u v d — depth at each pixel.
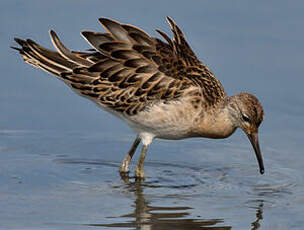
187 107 13.85
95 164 15.45
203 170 15.14
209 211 12.23
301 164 15.25
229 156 16.09
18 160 15.37
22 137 16.92
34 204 12.38
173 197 13.08
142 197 13.00
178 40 14.77
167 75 13.97
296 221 11.78
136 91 14.02
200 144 17.06
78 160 15.63
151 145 17.03
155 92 13.89
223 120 14.36
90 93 14.37
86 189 13.48
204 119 14.09
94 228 11.23
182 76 14.07
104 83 14.19
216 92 14.32
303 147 16.22
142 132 14.64
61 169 14.88
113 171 15.01
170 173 14.91
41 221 11.48
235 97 14.38
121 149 16.61
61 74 14.28
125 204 12.52
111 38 14.12
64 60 14.39
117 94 14.17
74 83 14.29
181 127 14.13
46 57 14.42
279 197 13.13
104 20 14.19
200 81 14.18
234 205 12.62
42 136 17.06
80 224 11.39
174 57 14.36
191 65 14.50
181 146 16.92
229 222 11.73
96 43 14.02
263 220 11.81
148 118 14.13
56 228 11.18
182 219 11.79
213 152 16.44
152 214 12.00
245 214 12.12
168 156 16.20
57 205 12.36
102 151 16.38
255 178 14.43
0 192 13.05
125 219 11.70
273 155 15.85
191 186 13.91
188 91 13.88
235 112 14.29
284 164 15.29
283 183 14.07
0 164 15.02
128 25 14.26
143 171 14.63
